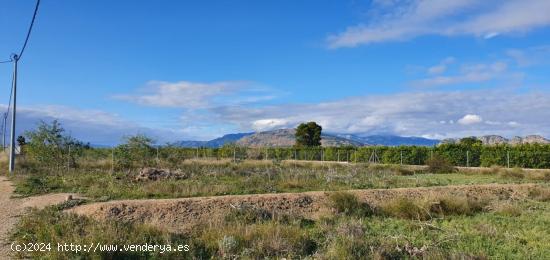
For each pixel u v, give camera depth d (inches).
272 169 1063.0
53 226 404.5
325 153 2069.4
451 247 401.7
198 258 361.4
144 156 1135.0
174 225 481.1
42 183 772.6
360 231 433.4
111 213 492.7
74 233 377.7
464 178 1024.9
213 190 686.5
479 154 1599.4
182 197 638.5
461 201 581.9
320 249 383.6
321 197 598.5
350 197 568.4
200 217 505.0
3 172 1050.1
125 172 960.9
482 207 603.8
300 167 1280.8
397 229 474.3
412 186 802.2
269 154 2081.7
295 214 523.2
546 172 1101.1
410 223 497.0
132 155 1114.7
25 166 1144.2
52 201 600.4
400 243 403.9
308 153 2107.5
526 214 568.1
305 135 2768.2
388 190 683.4
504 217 550.0
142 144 1143.0
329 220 506.9
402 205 551.2
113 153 1165.7
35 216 469.7
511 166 1502.2
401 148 1802.4
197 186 705.0
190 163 1232.2
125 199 613.0
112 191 671.1
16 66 1106.7
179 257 356.8
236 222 468.4
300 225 486.0
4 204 595.8
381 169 1243.8
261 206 555.2
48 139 1074.7
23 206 576.4
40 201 606.9
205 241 398.3
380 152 1873.8
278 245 379.9
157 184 718.5
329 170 1050.7
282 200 579.2
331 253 364.2
